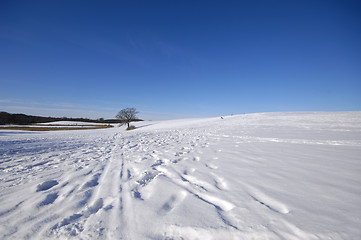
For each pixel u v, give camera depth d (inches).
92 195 90.7
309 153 156.4
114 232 57.3
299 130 374.9
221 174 111.0
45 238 56.6
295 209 63.5
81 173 133.1
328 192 75.7
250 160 143.2
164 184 97.9
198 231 55.5
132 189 95.8
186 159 163.5
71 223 64.7
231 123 823.1
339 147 180.9
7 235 58.4
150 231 57.2
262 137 289.3
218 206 72.1
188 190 88.4
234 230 54.5
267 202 71.0
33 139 472.7
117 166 152.6
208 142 274.1
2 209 76.3
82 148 284.2
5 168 160.1
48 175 130.8
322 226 52.7
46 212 73.5
